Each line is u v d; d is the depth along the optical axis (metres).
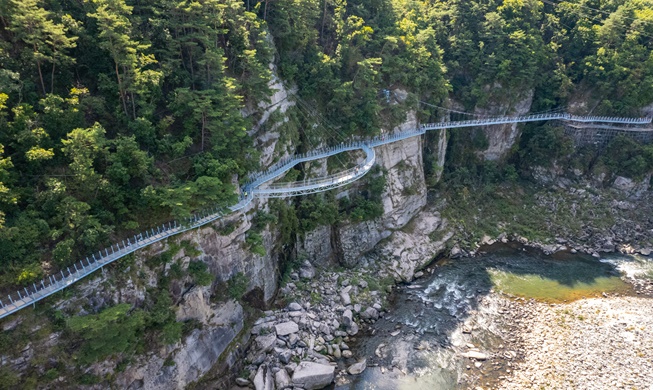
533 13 85.88
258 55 56.34
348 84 64.94
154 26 48.88
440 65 76.31
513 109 84.44
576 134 83.12
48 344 33.34
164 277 41.56
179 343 41.16
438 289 60.78
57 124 39.91
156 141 45.72
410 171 73.38
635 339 49.78
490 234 73.75
